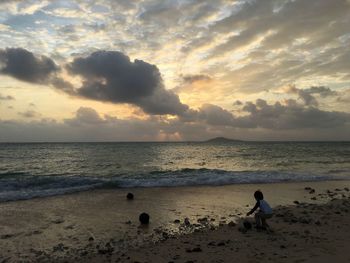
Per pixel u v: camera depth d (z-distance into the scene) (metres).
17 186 20.77
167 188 20.45
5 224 11.61
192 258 8.07
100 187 20.55
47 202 15.72
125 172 31.08
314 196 17.98
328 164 41.47
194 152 77.19
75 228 11.12
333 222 11.59
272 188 20.72
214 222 11.98
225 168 36.38
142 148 104.50
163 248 8.97
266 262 7.63
